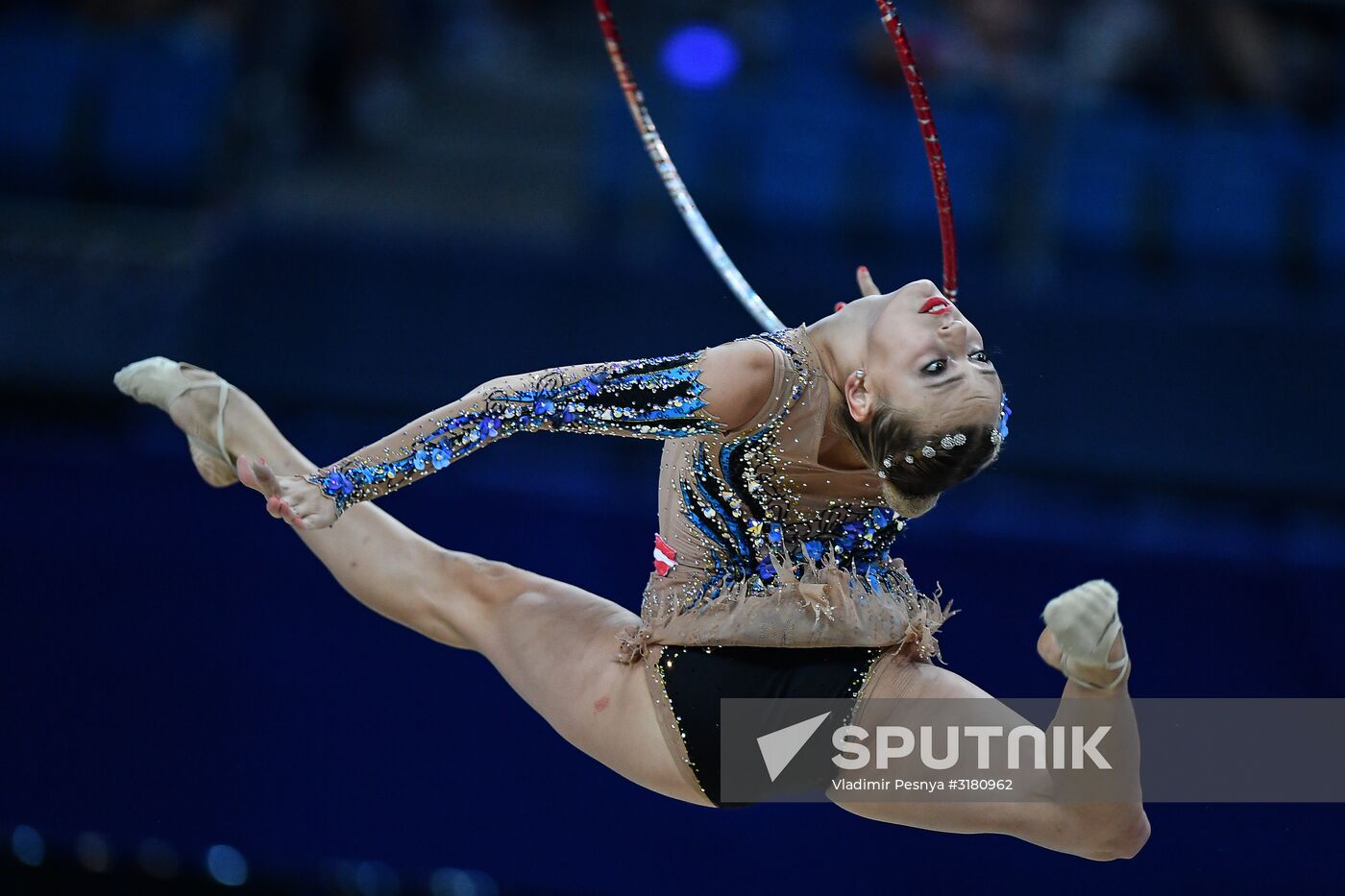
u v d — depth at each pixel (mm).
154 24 26750
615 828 18641
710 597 10312
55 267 22375
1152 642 18656
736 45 27953
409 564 11422
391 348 21172
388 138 28203
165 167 23984
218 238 22047
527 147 28438
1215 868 17969
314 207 24719
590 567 19156
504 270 21312
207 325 21453
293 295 21406
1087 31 27109
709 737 10156
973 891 18281
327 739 18812
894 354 9531
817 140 24250
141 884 21516
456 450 9398
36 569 19250
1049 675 18625
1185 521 20766
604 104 25234
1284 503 20812
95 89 24391
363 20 28109
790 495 10133
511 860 18562
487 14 32500
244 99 24422
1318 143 25391
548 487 19609
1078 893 18141
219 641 19016
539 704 10992
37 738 18875
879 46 26359
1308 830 18031
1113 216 24031
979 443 9461
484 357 21062
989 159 24062
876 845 18516
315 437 20562
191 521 19375
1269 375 20812
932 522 19312
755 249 23672
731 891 18484
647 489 20141
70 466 19578
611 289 21156
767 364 9672
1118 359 20906
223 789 18719
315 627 19062
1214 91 27062
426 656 18984
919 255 23750
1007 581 18953
